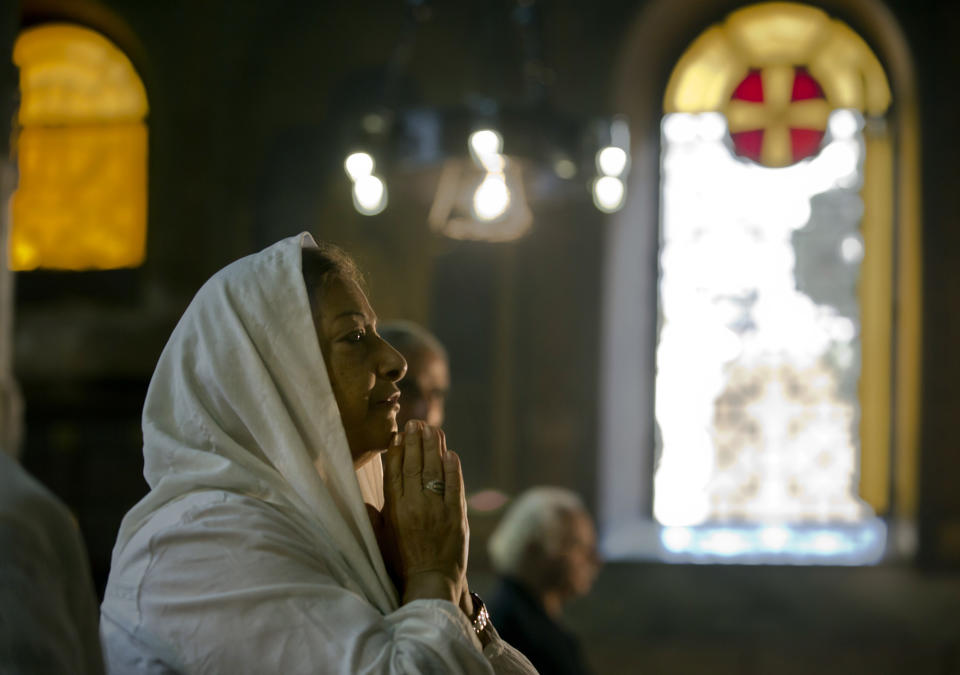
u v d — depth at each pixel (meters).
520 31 6.46
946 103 7.89
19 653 0.94
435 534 1.66
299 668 1.47
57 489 7.97
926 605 7.52
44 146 8.38
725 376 8.24
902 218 8.08
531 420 7.95
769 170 8.34
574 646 4.27
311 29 8.13
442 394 3.11
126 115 8.33
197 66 8.19
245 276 1.71
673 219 8.36
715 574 7.70
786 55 8.38
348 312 1.73
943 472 7.77
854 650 7.41
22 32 8.34
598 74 7.99
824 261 8.25
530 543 4.23
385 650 1.49
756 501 8.16
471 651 1.53
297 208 8.08
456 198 5.77
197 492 1.61
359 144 5.49
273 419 1.63
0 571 0.96
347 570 1.61
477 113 5.23
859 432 8.14
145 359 8.00
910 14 7.92
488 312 7.98
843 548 7.88
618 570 7.73
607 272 8.01
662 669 7.45
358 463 1.76
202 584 1.51
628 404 8.21
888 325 8.09
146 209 8.23
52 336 8.04
